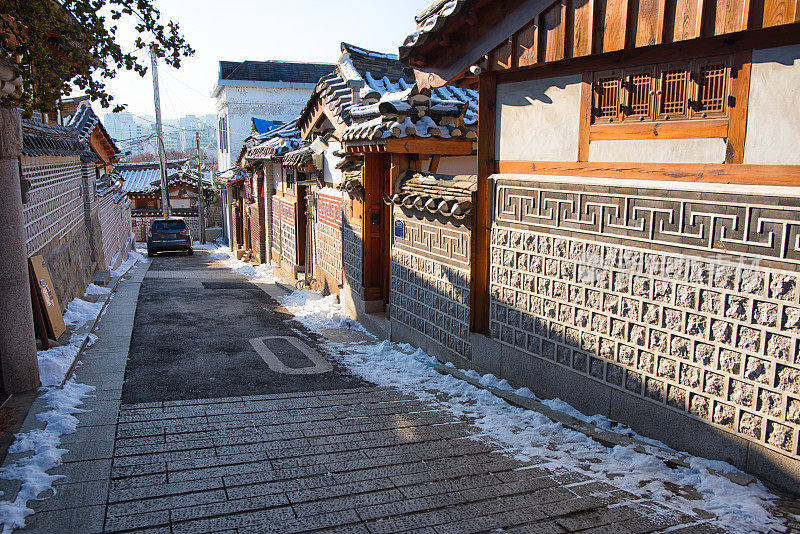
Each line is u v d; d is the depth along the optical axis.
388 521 3.37
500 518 3.41
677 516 3.44
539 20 5.30
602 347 4.98
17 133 5.30
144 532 3.21
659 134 4.48
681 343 4.30
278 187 18.98
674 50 4.34
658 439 4.52
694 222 4.17
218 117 36.69
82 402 5.48
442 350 7.47
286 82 32.16
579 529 3.29
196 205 40.84
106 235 17.53
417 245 8.03
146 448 4.44
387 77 11.61
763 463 3.81
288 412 5.47
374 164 9.99
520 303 5.93
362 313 10.32
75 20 4.95
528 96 5.76
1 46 4.72
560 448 4.60
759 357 3.80
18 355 5.37
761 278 3.77
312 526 3.30
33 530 3.21
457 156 9.23
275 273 18.78
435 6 6.54
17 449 4.20
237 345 8.33
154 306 11.48
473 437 4.84
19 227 5.34
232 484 3.83
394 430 4.99
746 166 3.94
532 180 5.67
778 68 3.75
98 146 16.56
